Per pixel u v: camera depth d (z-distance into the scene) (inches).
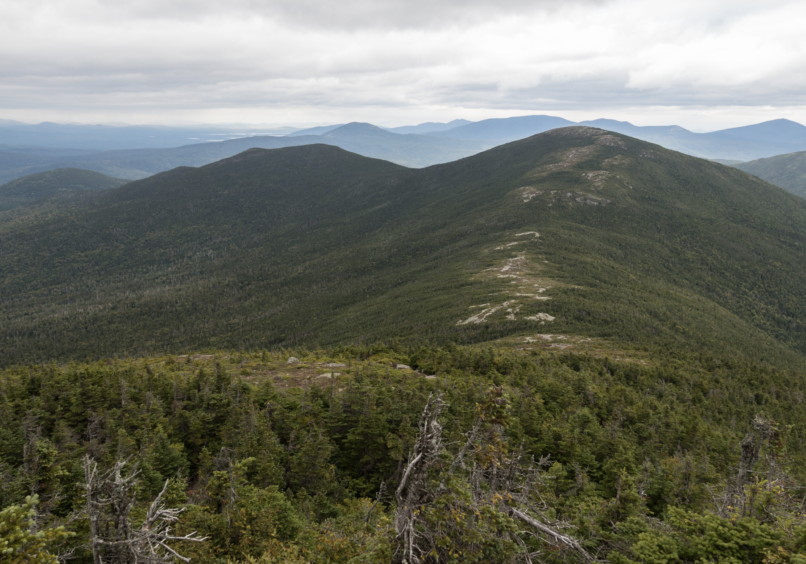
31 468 1327.5
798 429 3363.7
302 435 2043.6
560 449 1942.7
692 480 1496.1
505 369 3595.0
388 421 2162.9
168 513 638.5
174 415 2185.0
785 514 719.1
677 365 4879.4
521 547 681.0
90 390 2194.9
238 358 4197.8
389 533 677.3
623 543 844.6
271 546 1130.0
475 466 740.0
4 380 2878.9
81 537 944.3
